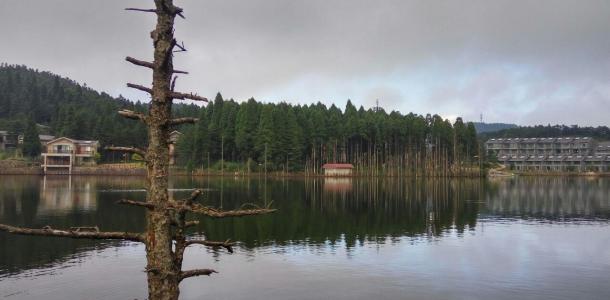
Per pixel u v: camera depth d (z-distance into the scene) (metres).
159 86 6.60
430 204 53.22
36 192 59.53
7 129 140.62
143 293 18.19
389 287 19.62
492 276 21.55
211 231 32.12
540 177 144.62
